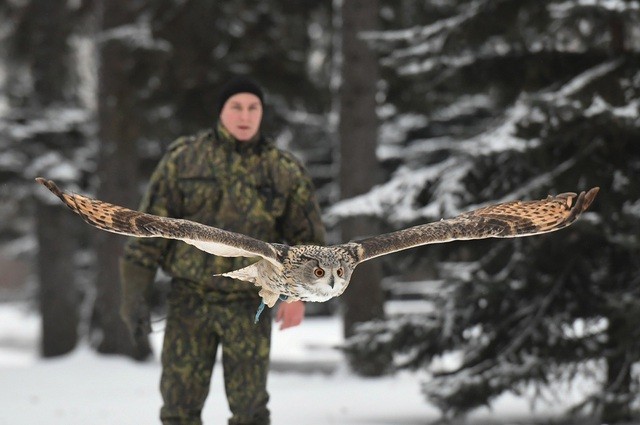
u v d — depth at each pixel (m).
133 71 20.77
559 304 12.07
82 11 24.81
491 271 12.27
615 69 11.91
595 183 11.47
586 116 11.16
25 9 25.19
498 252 12.23
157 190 8.24
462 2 18.20
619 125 11.05
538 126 11.42
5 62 26.94
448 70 13.05
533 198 11.45
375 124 17.56
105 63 21.31
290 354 25.27
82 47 28.14
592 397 11.16
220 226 8.16
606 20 11.74
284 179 8.28
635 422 11.23
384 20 21.41
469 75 13.16
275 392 14.81
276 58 21.77
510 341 12.04
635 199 11.53
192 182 8.16
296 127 25.27
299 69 22.28
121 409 13.28
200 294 8.11
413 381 15.77
